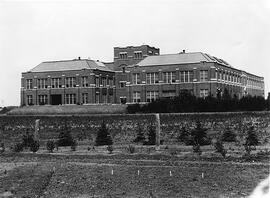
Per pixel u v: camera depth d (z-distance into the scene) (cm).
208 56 9725
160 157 4469
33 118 7531
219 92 8338
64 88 10881
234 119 6238
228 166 3753
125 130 6844
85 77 10694
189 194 2969
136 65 9850
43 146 6234
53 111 9431
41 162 4428
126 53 11638
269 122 6034
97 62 11875
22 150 5641
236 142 5594
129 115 6912
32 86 11294
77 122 7231
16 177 3631
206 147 5216
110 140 6156
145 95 9688
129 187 3219
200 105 7331
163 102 7694
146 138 6500
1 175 3750
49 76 11075
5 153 5281
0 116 7712
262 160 4034
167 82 9475
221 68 9519
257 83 13862
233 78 10562
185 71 9312
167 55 9962
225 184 3166
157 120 5416
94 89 10625
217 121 6331
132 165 3988
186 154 4619
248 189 3008
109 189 3191
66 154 4975
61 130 6462
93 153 5016
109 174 3609
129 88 9888
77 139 6812
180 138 6072
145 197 2952
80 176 3578
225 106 7250
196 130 5666
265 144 5259
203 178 3356
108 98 11431
